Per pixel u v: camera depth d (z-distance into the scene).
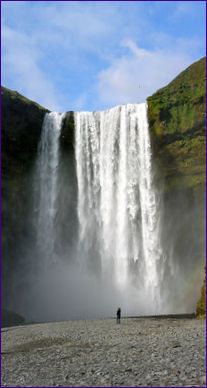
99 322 46.00
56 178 76.75
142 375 18.17
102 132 77.50
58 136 77.75
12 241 70.50
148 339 28.89
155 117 69.69
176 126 67.62
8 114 71.12
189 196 67.12
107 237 73.81
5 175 70.81
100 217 74.75
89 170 76.81
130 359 21.97
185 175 67.56
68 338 33.47
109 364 21.25
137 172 72.75
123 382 17.30
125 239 72.38
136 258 71.12
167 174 69.81
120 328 38.00
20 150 73.12
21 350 29.39
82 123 78.62
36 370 21.86
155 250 69.69
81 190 76.69
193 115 66.25
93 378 18.62
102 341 30.17
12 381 19.69
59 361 23.83
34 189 74.44
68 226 76.44
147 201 71.38
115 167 75.19
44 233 74.56
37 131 76.00
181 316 49.69
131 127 74.44
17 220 71.88
